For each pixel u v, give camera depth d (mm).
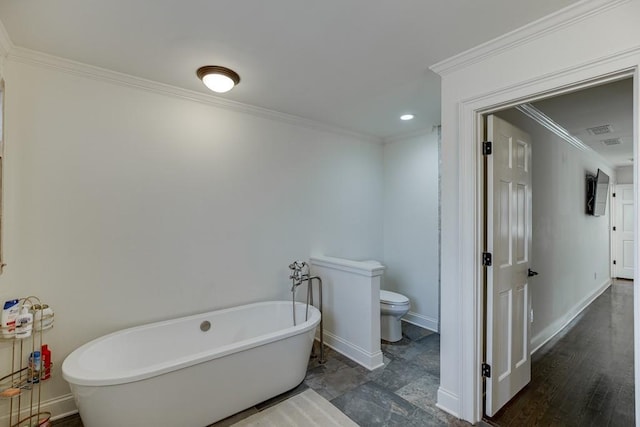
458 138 2023
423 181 3725
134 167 2379
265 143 3100
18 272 1958
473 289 1952
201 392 1915
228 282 2863
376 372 2650
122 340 2199
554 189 3439
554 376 2607
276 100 2791
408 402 2211
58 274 2088
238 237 2924
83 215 2178
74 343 2143
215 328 2656
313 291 3389
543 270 3229
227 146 2855
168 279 2543
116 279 2307
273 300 3146
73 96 2139
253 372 2125
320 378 2547
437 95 2670
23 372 1922
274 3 1507
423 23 1660
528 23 1644
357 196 3885
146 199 2436
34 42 1857
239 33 1769
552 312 3477
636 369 1355
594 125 3320
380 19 1627
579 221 4301
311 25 1688
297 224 3334
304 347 2395
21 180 1965
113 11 1568
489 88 1871
